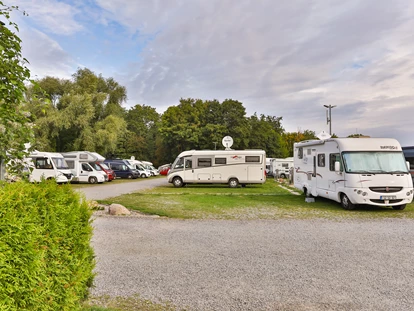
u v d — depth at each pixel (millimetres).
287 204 13789
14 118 3732
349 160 12125
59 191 3029
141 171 39719
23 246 2211
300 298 4199
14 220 2143
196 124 53125
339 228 8836
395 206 12328
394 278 4941
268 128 57906
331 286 4609
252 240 7395
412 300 4148
